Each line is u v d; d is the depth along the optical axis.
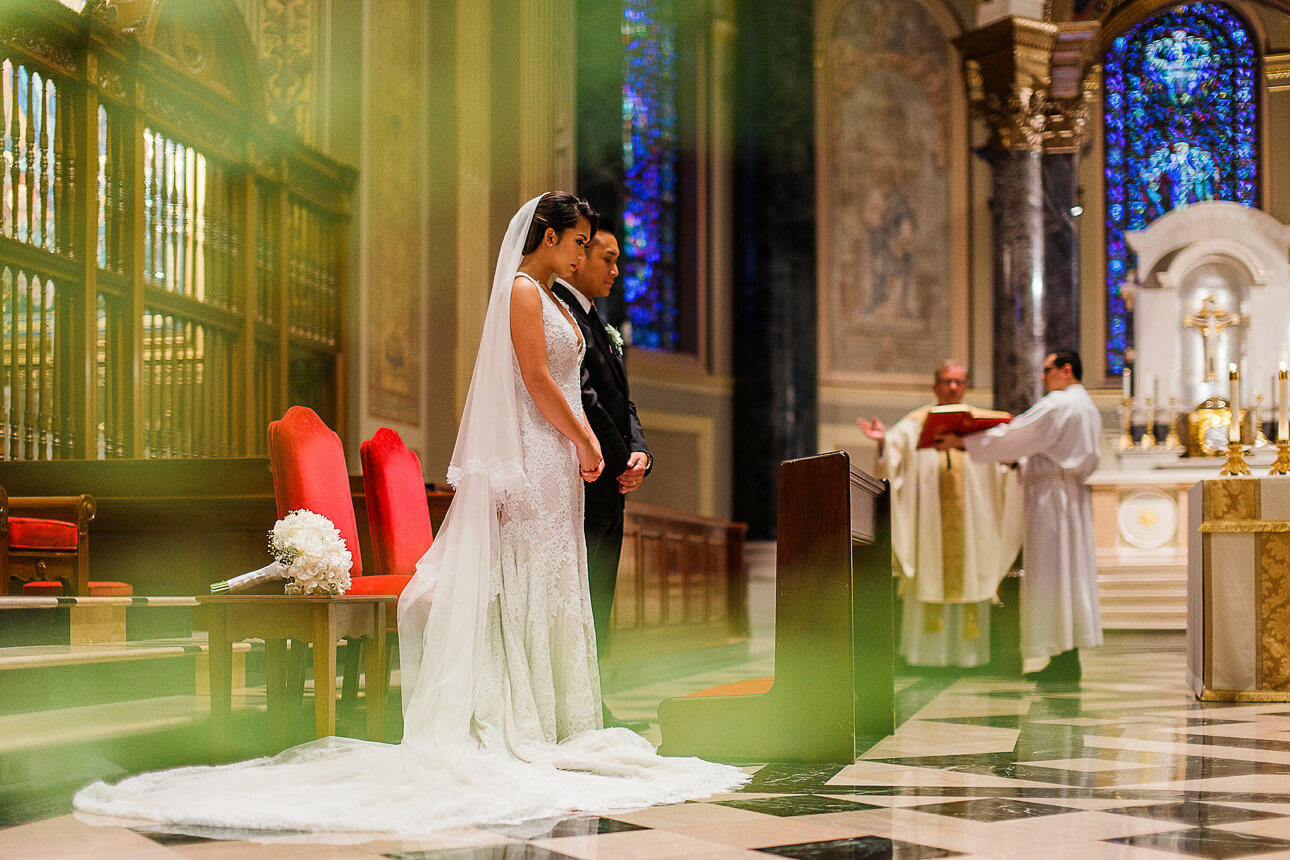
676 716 3.42
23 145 5.47
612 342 4.11
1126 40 13.16
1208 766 3.26
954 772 3.15
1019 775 3.10
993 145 10.64
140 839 2.32
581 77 11.26
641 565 6.75
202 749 3.34
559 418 3.28
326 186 7.44
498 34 9.15
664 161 12.29
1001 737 3.92
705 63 12.41
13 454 5.40
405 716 2.96
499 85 9.13
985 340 13.06
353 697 3.87
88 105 5.74
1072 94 11.35
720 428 12.14
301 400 7.48
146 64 6.05
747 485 11.87
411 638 3.18
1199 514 5.08
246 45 6.91
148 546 5.14
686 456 11.86
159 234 6.28
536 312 3.29
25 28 5.40
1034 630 6.39
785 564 3.40
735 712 3.38
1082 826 2.43
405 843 2.28
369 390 7.63
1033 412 6.39
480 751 2.97
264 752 3.45
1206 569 5.00
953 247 13.12
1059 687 5.89
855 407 12.74
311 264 7.35
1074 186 11.41
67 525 4.62
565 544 3.28
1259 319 11.38
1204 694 5.01
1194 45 13.12
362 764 2.81
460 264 8.47
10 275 5.41
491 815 2.49
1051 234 11.38
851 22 12.99
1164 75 13.24
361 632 3.24
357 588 3.66
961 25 13.20
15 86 5.41
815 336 12.05
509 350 3.26
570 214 3.45
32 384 5.48
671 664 7.09
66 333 5.69
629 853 2.18
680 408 11.84
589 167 11.32
